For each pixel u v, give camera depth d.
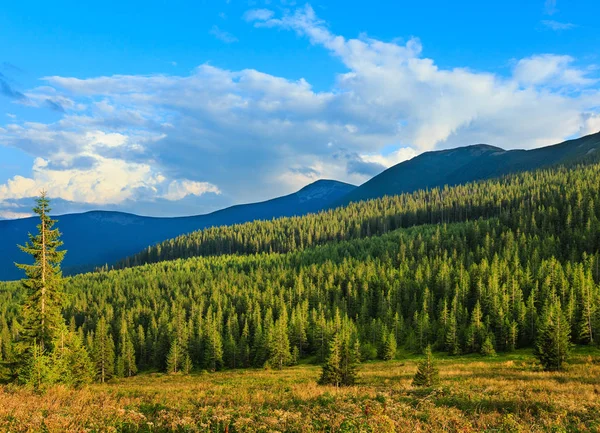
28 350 33.78
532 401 18.95
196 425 15.48
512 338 77.81
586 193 161.62
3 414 16.56
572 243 125.62
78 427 14.95
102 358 76.75
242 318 107.81
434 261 123.81
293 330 94.25
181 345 92.19
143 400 23.45
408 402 20.06
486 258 120.50
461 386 25.91
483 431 14.80
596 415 16.77
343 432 14.36
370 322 98.31
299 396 22.72
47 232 35.94
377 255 158.62
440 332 85.38
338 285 123.75
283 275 142.75
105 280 179.50
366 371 59.06
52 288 35.75
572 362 54.31
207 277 164.00
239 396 23.70
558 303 80.00
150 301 137.75
